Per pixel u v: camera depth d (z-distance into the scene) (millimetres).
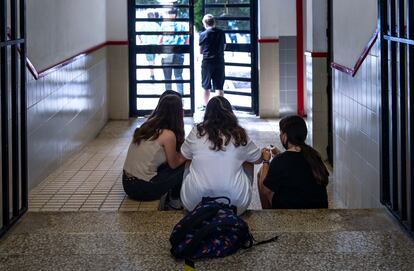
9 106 3750
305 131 3725
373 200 4047
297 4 9078
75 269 2643
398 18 3051
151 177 4156
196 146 3529
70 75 6238
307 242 2941
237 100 9766
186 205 3551
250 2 9414
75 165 5836
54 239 3021
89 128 7453
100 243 2961
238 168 3537
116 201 4297
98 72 8219
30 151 4598
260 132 8164
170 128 4176
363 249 2844
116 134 8078
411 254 2771
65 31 6016
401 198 3123
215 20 9664
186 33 9508
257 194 5109
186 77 9617
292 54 9195
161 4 9414
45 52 5137
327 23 6508
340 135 5324
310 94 6734
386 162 3398
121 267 2658
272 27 9172
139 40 9477
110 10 9109
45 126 5094
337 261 2701
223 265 2664
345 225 3219
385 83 3361
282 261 2705
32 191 4641
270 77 9281
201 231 2729
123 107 9344
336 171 5559
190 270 2609
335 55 5586
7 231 3078
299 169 3637
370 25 4152
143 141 4160
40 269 2646
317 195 3637
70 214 3449
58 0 5672
